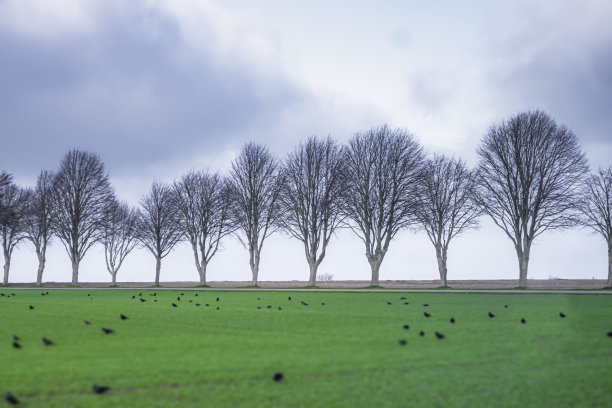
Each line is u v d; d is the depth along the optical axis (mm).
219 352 13516
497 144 54062
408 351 13289
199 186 67312
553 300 30297
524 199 52312
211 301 32219
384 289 50969
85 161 71625
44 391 9938
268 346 14352
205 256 66688
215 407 8961
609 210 54531
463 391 9789
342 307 26375
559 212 51344
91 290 53156
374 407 8930
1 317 22281
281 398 9430
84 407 9023
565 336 15242
